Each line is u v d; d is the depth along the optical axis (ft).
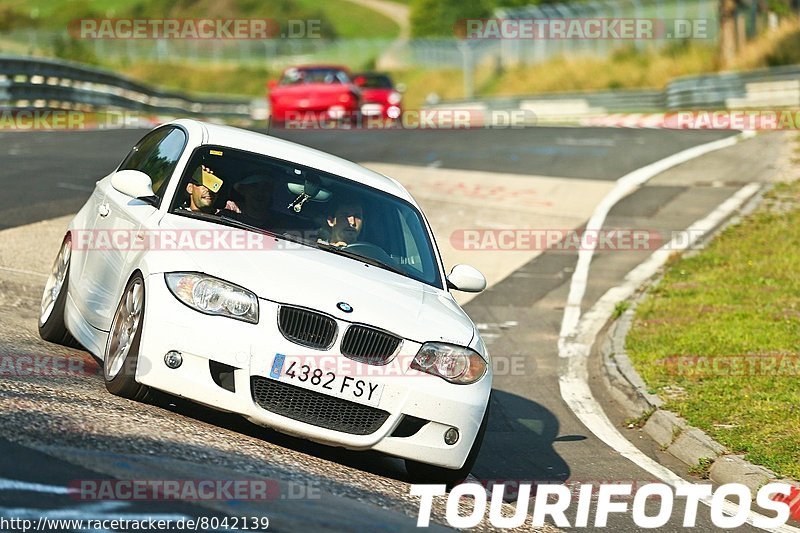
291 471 59.06
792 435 83.92
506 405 96.48
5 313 89.45
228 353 60.49
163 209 69.31
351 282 66.59
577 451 83.76
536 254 160.66
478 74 594.24
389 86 363.97
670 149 256.93
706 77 361.30
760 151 247.91
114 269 70.03
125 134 260.62
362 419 62.39
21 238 126.41
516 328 125.90
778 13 444.96
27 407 57.36
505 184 209.15
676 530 65.26
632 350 113.91
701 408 92.02
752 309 130.62
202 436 60.90
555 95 413.18
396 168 222.48
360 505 56.13
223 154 74.59
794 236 170.81
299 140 259.80
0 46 612.70
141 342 61.41
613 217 185.26
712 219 184.96
